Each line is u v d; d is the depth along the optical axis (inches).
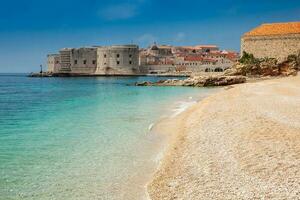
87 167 587.2
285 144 579.8
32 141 790.5
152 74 7534.5
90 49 7514.8
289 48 4382.4
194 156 577.6
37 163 610.9
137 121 1081.4
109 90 2957.7
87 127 976.9
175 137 767.7
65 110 1403.8
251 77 4047.7
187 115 1083.3
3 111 1382.9
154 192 456.8
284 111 928.9
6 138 826.2
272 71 4224.9
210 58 7800.2
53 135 863.1
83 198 455.2
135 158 642.2
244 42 4729.3
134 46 7460.6
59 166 593.3
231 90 1897.1
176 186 458.6
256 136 652.1
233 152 566.3
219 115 943.0
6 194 466.9
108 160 630.5
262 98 1294.3
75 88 3420.3
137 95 2250.2
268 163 488.7
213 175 473.4
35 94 2522.1
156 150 700.0
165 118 1128.2
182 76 6870.1
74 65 7583.7
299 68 4212.6
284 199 370.6
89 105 1606.8
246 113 925.8
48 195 464.4
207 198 401.1
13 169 575.5
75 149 713.0
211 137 694.5
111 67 7367.1
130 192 474.6
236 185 426.3
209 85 3383.4
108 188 490.3
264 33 4571.9
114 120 1107.3
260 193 392.8
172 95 2204.7
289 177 429.4
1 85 4293.8
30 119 1147.9
